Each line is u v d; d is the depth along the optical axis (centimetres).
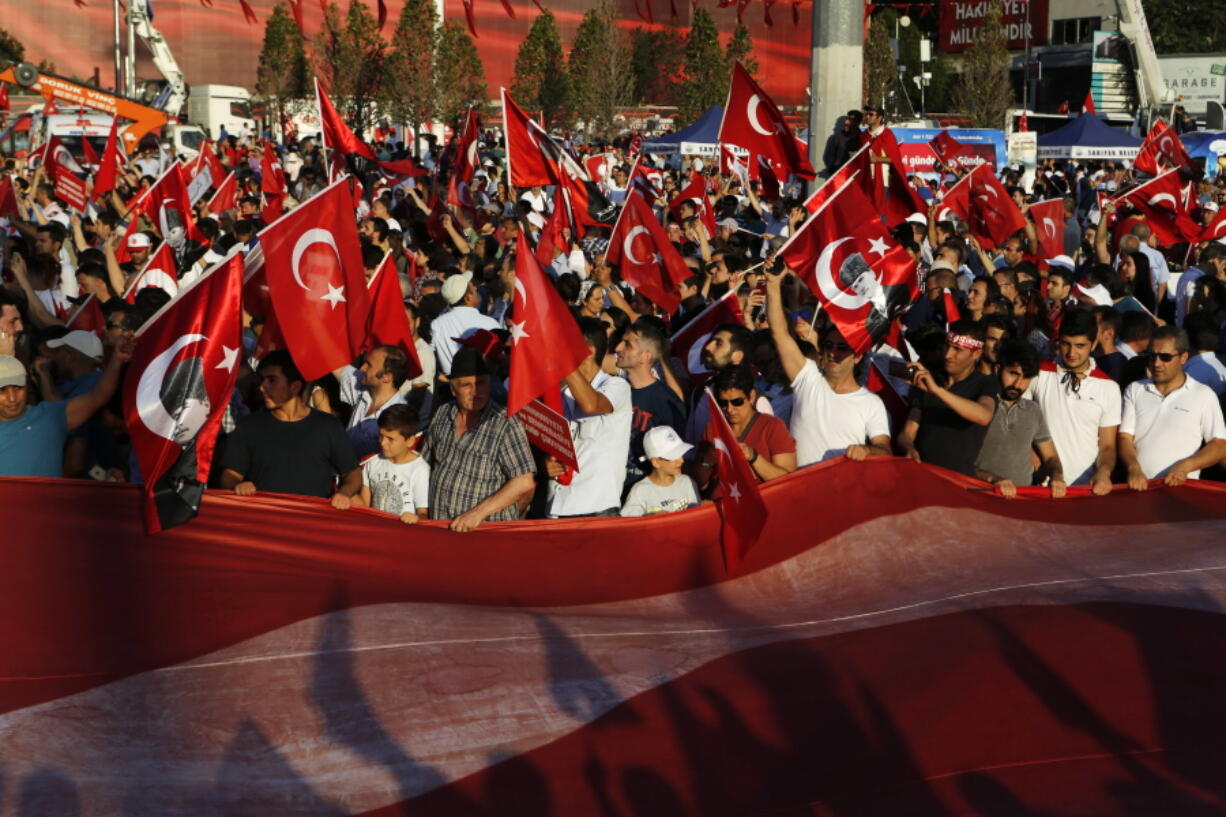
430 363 938
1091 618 607
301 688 541
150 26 3978
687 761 495
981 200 1443
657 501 675
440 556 605
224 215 1700
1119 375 881
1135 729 515
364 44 4378
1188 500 724
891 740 509
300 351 667
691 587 640
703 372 842
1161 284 1437
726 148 1936
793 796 477
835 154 1352
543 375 623
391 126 4184
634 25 5744
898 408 793
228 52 5966
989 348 752
